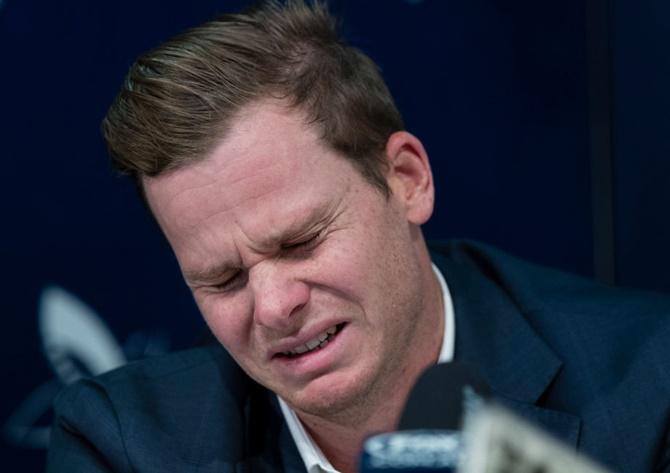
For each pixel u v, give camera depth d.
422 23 7.03
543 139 7.07
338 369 4.43
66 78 6.97
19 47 6.91
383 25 6.99
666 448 4.90
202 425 5.37
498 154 7.08
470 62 7.05
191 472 5.23
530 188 7.09
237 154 4.16
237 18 4.57
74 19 6.95
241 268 4.30
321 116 4.31
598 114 7.00
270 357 4.44
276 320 4.23
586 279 5.86
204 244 4.27
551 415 4.91
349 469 5.11
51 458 5.68
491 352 5.15
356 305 4.36
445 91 7.06
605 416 4.88
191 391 5.57
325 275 4.26
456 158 7.09
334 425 4.77
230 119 4.20
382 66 6.99
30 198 6.99
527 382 5.04
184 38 4.44
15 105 6.93
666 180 6.93
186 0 6.99
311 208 4.21
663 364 4.98
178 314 7.18
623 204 6.99
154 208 4.41
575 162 7.05
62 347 7.08
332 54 4.50
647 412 4.88
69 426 5.64
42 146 6.98
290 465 5.14
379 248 4.42
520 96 7.05
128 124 4.31
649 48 6.88
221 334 4.52
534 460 1.62
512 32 7.04
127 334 7.14
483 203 7.11
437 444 1.82
